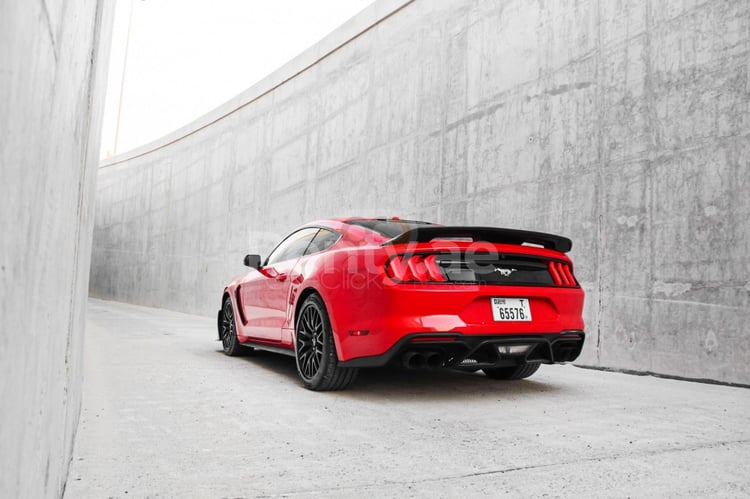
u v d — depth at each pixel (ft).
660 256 12.58
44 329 2.21
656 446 6.14
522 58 16.99
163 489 4.63
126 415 7.42
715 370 11.27
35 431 2.11
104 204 71.31
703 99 11.93
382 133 24.59
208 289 43.91
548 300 9.00
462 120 19.48
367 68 26.30
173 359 13.52
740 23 11.35
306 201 31.71
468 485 4.86
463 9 19.93
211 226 44.55
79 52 2.75
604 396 9.38
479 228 8.36
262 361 13.69
